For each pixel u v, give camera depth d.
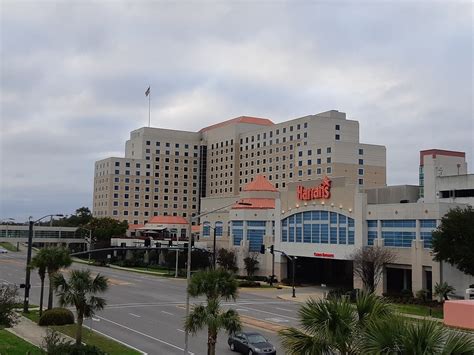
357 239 71.31
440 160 83.31
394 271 69.56
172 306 57.50
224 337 40.72
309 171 135.62
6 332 39.16
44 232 147.62
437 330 12.47
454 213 55.53
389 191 81.56
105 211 176.50
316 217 79.38
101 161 182.12
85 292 34.88
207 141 187.62
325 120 141.12
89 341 37.09
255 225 94.12
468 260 52.41
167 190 183.38
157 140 183.25
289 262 86.69
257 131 161.25
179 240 118.56
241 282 80.50
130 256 127.50
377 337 12.62
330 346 14.95
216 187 179.75
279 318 49.44
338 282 88.56
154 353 34.38
